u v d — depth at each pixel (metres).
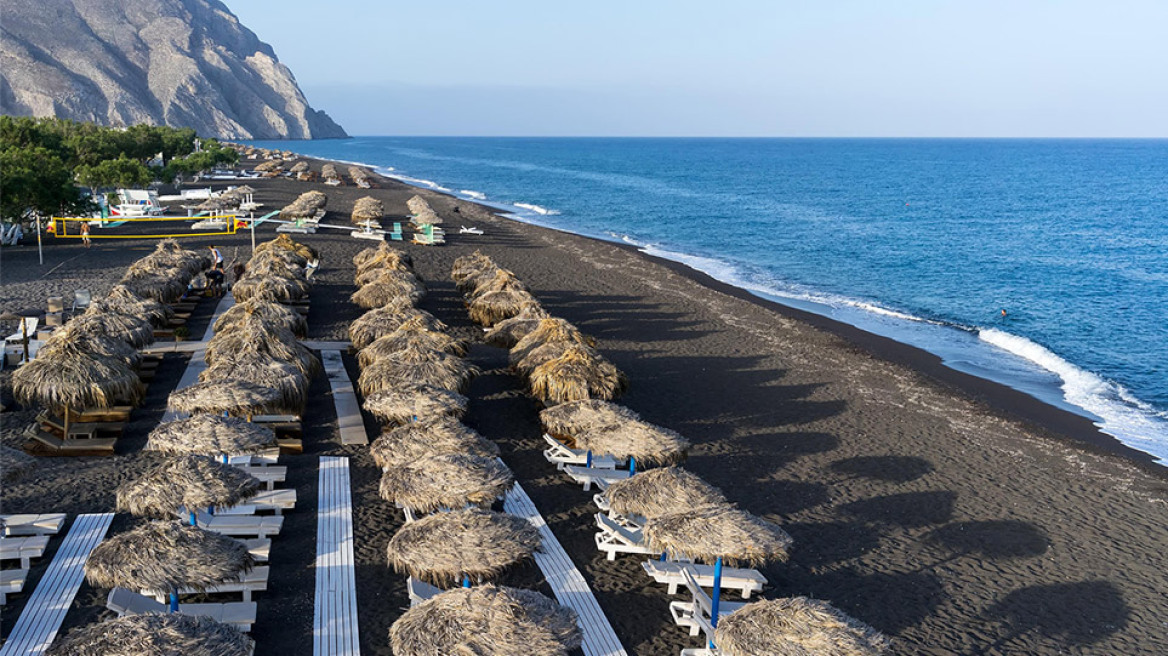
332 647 10.97
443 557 10.73
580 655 11.12
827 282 44.75
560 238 54.06
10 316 22.61
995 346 31.69
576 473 16.39
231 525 13.38
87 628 8.98
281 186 84.31
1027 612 13.09
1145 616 13.14
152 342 21.62
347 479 16.12
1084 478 18.64
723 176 145.62
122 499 12.37
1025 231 69.56
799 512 16.16
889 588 13.58
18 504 14.32
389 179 115.06
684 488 13.01
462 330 28.83
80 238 43.47
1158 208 91.31
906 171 167.00
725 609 12.04
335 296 32.59
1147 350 31.81
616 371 19.75
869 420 21.66
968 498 17.23
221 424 14.64
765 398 23.08
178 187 78.00
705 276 44.66
